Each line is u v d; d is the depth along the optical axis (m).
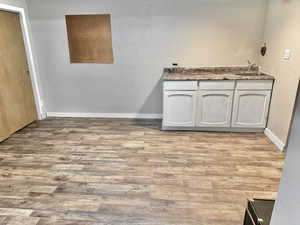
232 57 3.69
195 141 3.14
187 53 3.74
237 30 3.54
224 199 2.00
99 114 4.25
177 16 3.57
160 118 4.14
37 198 2.05
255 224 1.02
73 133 3.50
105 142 3.16
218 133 3.41
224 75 3.32
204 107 3.35
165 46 3.74
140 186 2.20
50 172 2.45
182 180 2.28
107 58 3.89
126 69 3.93
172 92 3.32
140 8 3.58
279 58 2.93
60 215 1.85
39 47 3.92
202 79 3.21
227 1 3.42
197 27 3.59
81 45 3.85
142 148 2.97
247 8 3.42
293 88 2.57
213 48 3.67
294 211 0.63
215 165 2.54
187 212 1.86
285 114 2.75
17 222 1.78
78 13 3.68
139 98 4.08
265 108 3.23
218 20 3.53
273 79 3.07
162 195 2.07
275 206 0.76
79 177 2.36
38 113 4.13
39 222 1.78
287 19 2.72
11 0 3.33
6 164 2.62
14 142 3.20
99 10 3.64
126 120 4.07
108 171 2.46
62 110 4.30
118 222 1.77
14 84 3.50
